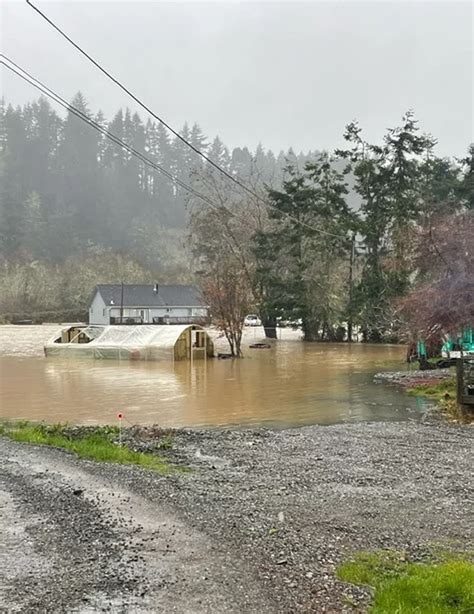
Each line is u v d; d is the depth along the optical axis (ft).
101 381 79.25
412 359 100.48
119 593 17.10
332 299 156.87
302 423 50.44
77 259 371.56
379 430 45.96
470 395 51.42
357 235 159.12
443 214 97.04
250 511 24.88
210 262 189.67
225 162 469.16
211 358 113.70
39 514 24.17
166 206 460.14
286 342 157.69
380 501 26.86
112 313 267.80
